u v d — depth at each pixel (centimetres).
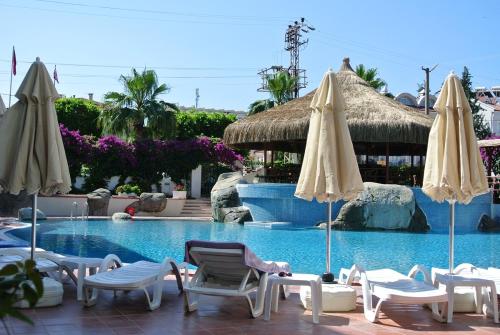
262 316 580
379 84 3997
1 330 477
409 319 578
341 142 639
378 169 2308
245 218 2067
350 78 2372
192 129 3453
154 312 579
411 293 551
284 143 2705
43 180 600
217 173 3253
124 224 1992
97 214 2309
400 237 1617
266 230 1811
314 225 1939
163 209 2450
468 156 634
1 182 601
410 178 2327
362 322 561
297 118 2123
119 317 553
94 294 603
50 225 1880
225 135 2375
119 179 2903
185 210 2536
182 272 849
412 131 2008
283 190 1986
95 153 2752
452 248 666
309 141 662
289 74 4247
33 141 593
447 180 619
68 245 1356
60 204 2261
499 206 2014
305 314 595
